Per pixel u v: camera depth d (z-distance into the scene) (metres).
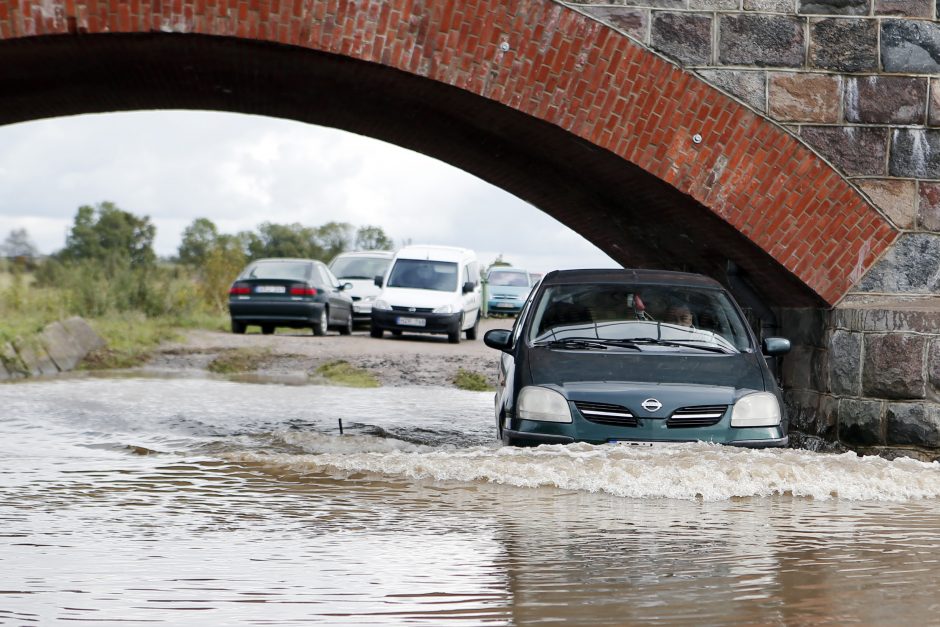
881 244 32.50
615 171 33.97
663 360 24.02
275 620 11.11
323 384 46.91
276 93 39.69
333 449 25.64
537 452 21.75
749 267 34.78
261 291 67.88
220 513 17.11
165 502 18.14
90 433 28.27
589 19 31.33
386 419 33.59
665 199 33.97
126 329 64.88
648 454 21.39
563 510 17.47
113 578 12.82
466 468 21.03
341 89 36.44
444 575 13.02
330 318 71.62
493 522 16.42
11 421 30.64
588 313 26.16
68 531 15.63
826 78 32.41
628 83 31.55
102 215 177.88
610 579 12.86
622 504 18.06
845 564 13.83
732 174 32.06
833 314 31.98
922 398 29.19
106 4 29.02
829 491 19.45
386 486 19.81
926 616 11.34
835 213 32.41
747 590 12.38
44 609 11.46
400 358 55.12
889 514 17.62
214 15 29.47
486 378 49.06
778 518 17.05
